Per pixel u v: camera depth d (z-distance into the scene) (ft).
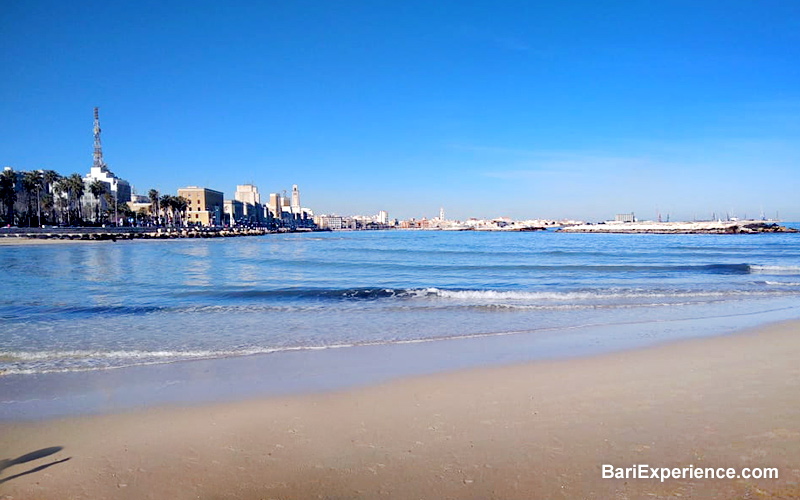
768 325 39.47
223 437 17.71
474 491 13.51
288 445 16.90
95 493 13.89
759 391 21.61
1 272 102.89
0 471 15.29
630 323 41.70
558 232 645.10
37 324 43.45
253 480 14.48
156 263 132.98
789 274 91.66
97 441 17.51
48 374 26.37
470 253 180.75
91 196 503.20
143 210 509.76
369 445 16.74
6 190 345.31
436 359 29.32
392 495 13.38
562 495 13.20
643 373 25.21
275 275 95.96
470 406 20.58
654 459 15.12
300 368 27.48
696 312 47.83
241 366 28.02
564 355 29.89
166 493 13.84
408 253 183.73
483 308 51.49
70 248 234.17
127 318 46.50
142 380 25.20
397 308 52.08
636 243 271.69
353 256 165.58
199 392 23.13
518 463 15.10
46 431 18.48
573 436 17.06
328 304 55.88
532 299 59.11
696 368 26.02
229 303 57.11
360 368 27.35
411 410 20.25
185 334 38.73
